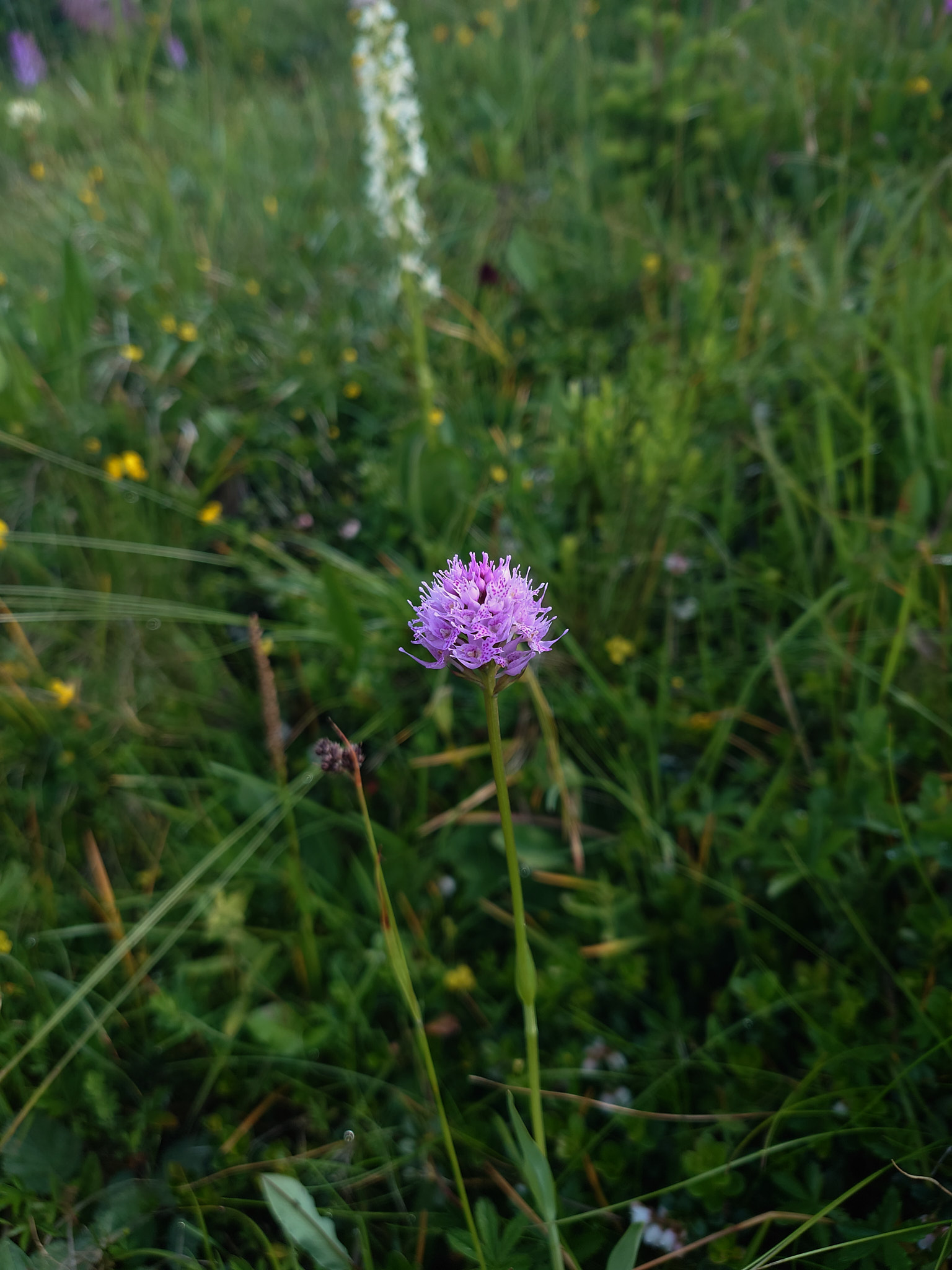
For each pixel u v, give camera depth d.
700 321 0.44
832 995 0.25
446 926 0.29
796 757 0.31
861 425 0.37
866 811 0.27
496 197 0.57
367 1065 0.27
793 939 0.28
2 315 0.48
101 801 0.33
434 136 0.65
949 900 0.26
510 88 0.68
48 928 0.30
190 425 0.44
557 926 0.29
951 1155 0.22
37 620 0.37
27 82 0.82
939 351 0.35
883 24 0.60
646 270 0.49
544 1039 0.27
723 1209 0.23
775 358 0.42
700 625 0.35
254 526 0.42
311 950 0.28
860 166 0.53
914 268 0.41
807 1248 0.22
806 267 0.41
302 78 0.81
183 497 0.41
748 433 0.39
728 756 0.32
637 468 0.37
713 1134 0.24
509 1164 0.24
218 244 0.55
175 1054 0.28
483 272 0.50
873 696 0.31
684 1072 0.25
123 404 0.44
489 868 0.30
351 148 0.66
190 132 0.68
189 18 0.90
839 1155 0.23
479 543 0.38
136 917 0.30
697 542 0.37
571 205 0.56
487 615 0.17
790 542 0.36
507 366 0.47
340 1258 0.21
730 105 0.56
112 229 0.56
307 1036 0.27
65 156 0.71
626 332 0.48
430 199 0.59
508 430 0.45
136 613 0.36
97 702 0.35
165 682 0.36
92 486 0.42
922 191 0.42
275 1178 0.21
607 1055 0.26
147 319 0.49
